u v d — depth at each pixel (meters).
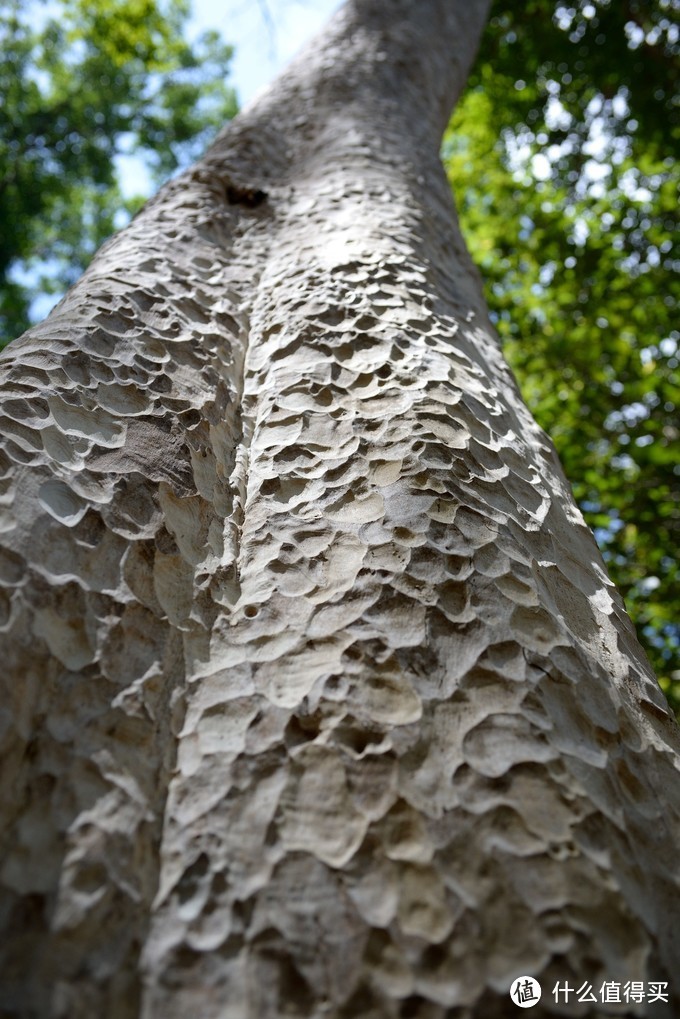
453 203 1.13
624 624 0.53
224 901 0.33
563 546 0.55
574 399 2.05
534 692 0.40
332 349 0.63
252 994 0.30
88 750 0.36
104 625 0.40
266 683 0.41
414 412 0.56
